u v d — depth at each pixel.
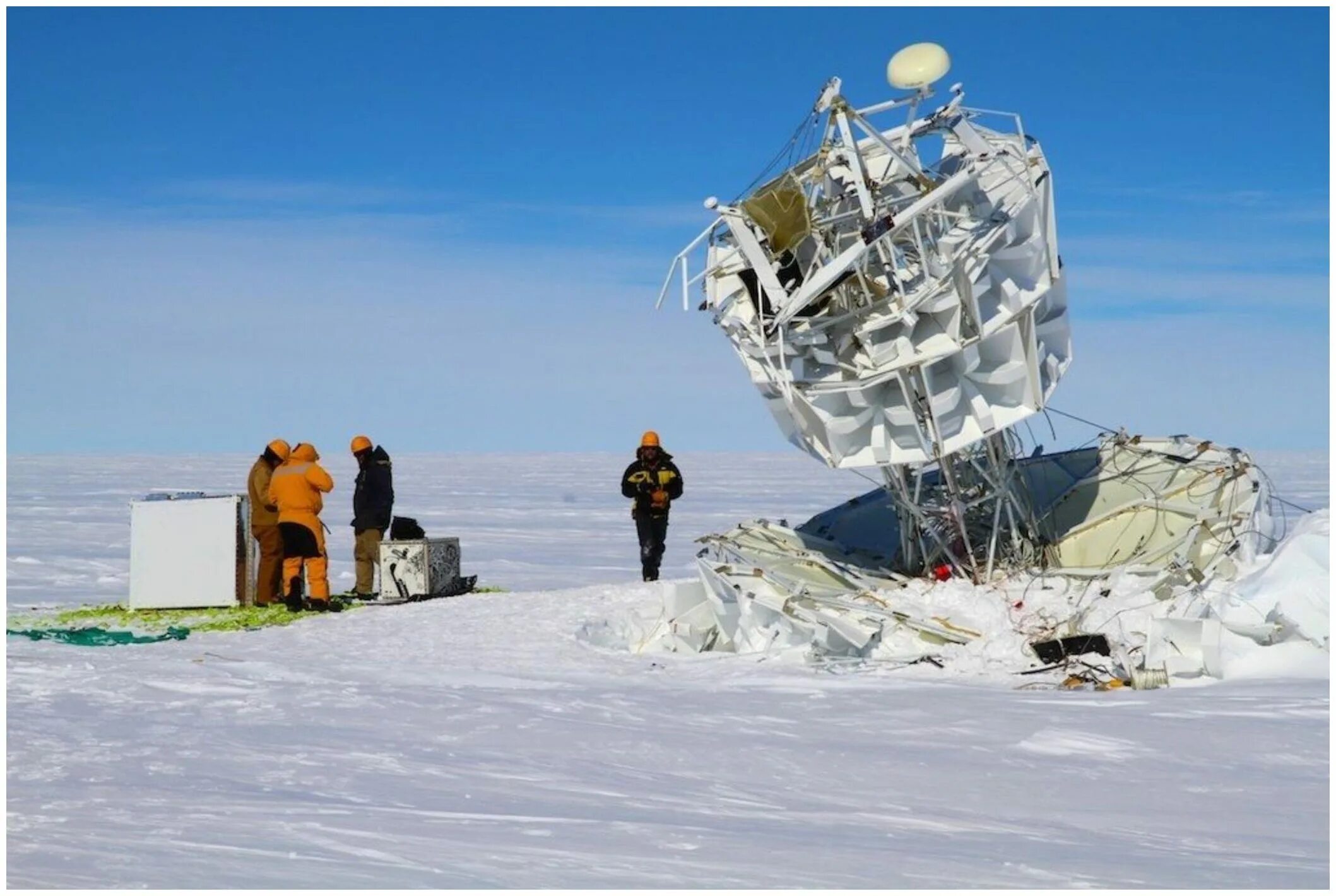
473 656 12.70
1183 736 8.74
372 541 17.16
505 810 6.41
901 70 12.36
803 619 12.31
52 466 102.31
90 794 6.42
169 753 7.59
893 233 12.13
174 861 5.01
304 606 16.09
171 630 14.47
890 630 12.36
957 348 12.34
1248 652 11.24
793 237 12.84
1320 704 9.71
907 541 13.96
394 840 5.57
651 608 14.48
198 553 16.38
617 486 68.44
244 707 9.37
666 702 10.02
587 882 4.99
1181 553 12.70
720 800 6.93
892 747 8.47
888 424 12.89
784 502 50.25
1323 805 7.05
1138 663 11.23
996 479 13.41
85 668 10.84
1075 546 13.98
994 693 10.61
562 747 8.25
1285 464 85.19
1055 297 12.83
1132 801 7.14
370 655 12.78
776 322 12.45
